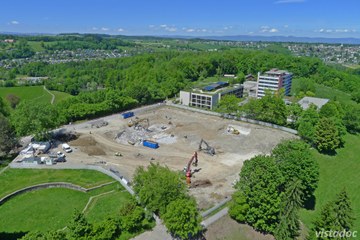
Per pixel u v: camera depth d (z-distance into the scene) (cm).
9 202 7338
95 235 5481
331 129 10306
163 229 6041
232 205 6488
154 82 19525
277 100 12575
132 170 8669
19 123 9700
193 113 14475
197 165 9006
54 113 10425
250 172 6531
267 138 11269
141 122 12900
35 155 9425
